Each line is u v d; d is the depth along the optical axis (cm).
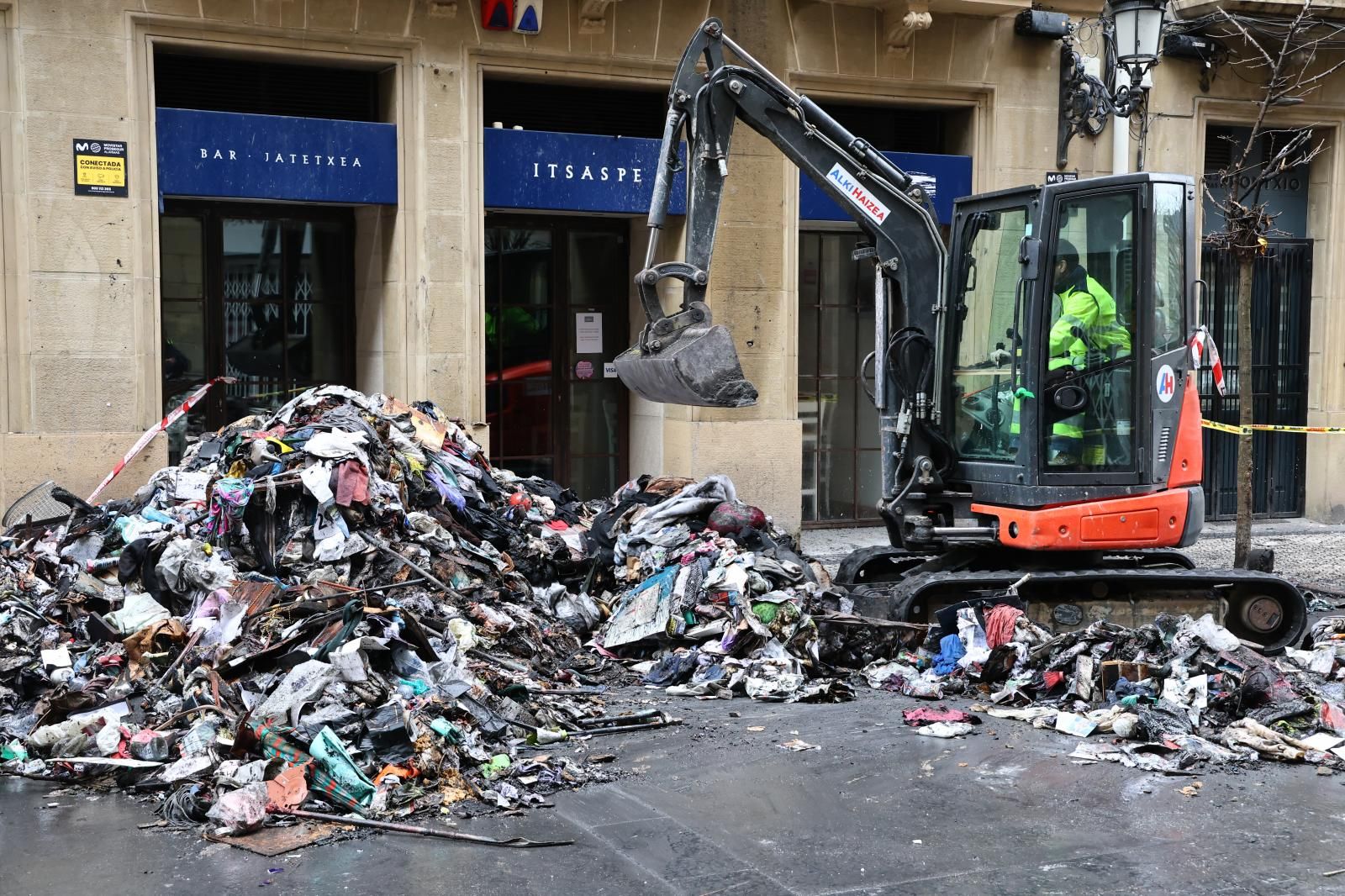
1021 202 913
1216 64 1474
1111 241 906
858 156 954
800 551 1206
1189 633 820
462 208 1220
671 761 691
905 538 970
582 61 1257
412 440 1034
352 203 1197
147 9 1104
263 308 1237
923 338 958
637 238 1358
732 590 895
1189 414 932
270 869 544
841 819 609
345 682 685
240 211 1217
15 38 1066
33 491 1016
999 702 809
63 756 664
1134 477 912
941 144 1453
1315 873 551
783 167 1327
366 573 857
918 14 1317
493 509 1017
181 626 804
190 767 635
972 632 862
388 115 1219
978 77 1392
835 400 1445
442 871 543
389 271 1221
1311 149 1554
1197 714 757
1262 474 1579
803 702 816
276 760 627
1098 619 942
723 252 1309
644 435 1368
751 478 1328
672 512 1005
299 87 1210
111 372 1110
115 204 1105
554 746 709
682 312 912
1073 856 567
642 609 906
